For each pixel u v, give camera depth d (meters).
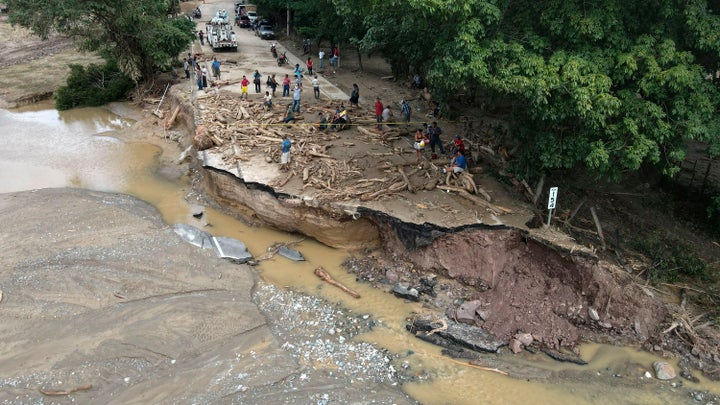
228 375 14.21
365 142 26.44
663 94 16.61
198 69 34.78
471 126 27.86
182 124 33.12
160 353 14.87
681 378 14.85
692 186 23.72
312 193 20.69
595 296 16.70
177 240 20.44
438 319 16.70
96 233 20.78
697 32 16.62
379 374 14.71
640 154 16.23
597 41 17.48
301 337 15.95
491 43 17.52
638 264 18.91
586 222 20.92
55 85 41.81
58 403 13.27
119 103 39.00
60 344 14.98
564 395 14.31
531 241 17.91
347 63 45.38
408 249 19.38
